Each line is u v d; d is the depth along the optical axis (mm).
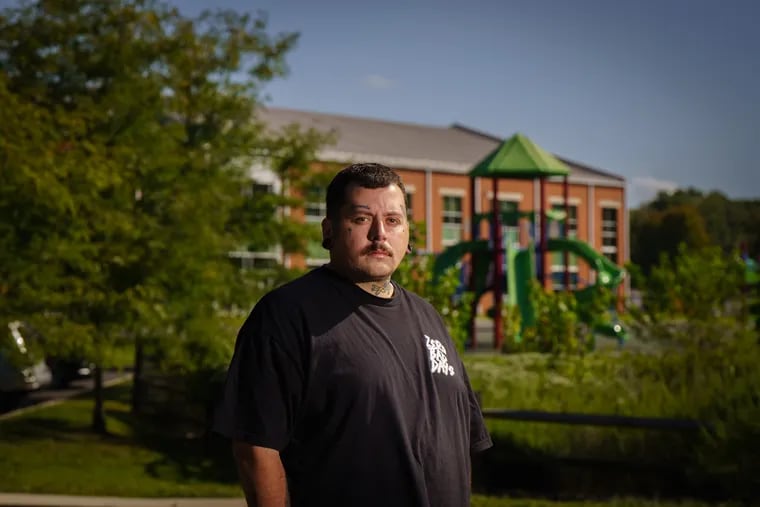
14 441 11906
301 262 32188
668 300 11227
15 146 9375
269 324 2486
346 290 2572
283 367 2443
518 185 50938
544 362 12414
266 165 14500
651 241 83250
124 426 13422
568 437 9219
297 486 2479
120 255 10992
